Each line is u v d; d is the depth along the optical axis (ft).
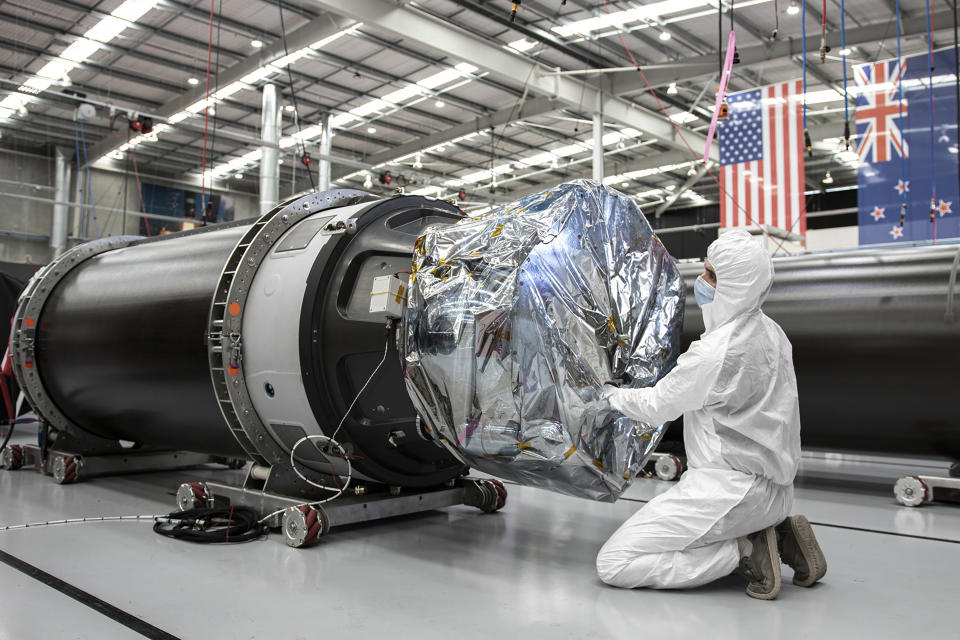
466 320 9.30
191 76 45.50
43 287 17.28
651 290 10.38
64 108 51.01
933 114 27.96
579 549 10.96
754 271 8.57
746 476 8.66
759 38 38.11
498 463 9.56
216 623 7.66
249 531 11.55
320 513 10.98
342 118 51.24
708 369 8.41
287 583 9.10
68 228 59.88
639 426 9.89
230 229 14.76
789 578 9.69
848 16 35.91
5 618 7.79
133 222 63.41
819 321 16.14
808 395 16.31
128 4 36.37
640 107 45.96
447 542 11.34
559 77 40.68
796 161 28.58
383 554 10.59
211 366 12.07
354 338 10.89
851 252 17.39
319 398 11.05
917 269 15.78
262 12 36.70
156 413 14.51
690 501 8.73
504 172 63.57
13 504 14.23
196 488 12.92
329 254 11.35
